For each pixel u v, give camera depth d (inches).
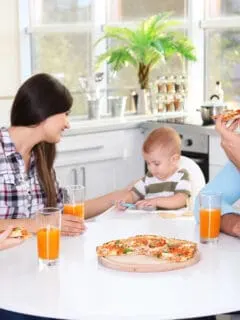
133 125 172.2
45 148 97.2
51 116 93.0
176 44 183.6
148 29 181.2
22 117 93.2
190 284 65.9
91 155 166.1
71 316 58.8
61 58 183.3
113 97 185.0
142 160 176.2
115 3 191.6
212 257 74.8
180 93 190.5
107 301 61.7
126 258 72.3
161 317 58.5
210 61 192.7
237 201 102.9
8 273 70.1
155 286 65.5
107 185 170.7
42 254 72.5
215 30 189.9
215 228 80.1
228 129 87.5
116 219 93.4
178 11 193.0
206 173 160.7
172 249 73.5
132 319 58.3
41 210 74.1
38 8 177.0
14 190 93.7
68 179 163.0
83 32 186.9
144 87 187.9
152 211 99.5
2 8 169.2
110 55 182.9
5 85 171.0
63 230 84.2
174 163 115.5
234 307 60.3
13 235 79.5
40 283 66.9
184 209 108.2
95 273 69.6
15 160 94.2
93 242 81.5
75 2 184.4
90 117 181.2
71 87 185.5
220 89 177.0
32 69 177.5
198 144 161.6
